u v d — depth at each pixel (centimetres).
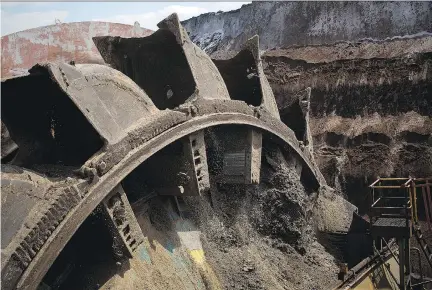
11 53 891
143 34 1137
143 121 634
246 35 2189
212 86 815
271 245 884
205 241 779
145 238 668
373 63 1567
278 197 925
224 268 753
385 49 1623
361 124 1491
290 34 1998
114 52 836
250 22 2209
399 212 924
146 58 826
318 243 998
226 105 795
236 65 981
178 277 666
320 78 1644
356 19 1820
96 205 541
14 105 602
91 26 1027
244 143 868
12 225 473
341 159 1438
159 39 782
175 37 753
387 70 1529
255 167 867
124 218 588
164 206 750
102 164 549
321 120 1580
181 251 715
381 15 1761
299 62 1733
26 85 579
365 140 1445
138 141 610
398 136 1394
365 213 1340
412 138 1377
